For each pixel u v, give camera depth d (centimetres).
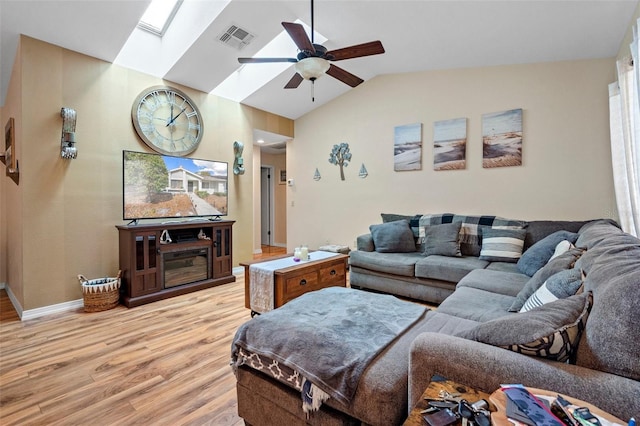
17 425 159
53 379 198
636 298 85
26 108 296
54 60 313
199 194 425
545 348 94
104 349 237
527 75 366
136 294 335
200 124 434
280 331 153
